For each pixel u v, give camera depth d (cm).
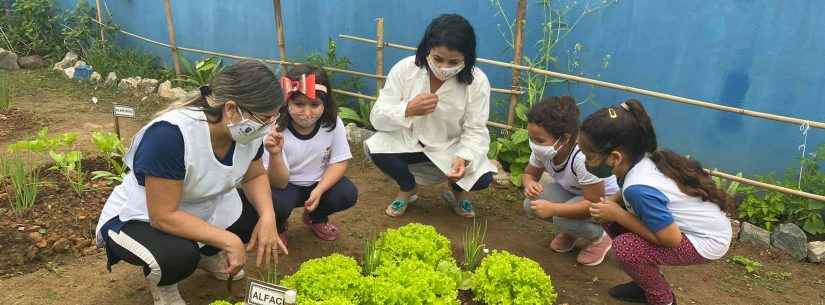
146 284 321
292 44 664
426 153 400
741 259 385
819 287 362
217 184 264
